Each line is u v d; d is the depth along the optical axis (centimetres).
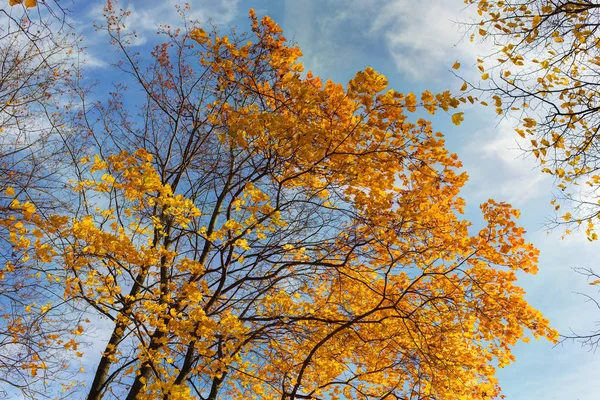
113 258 446
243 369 509
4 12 248
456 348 556
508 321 519
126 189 447
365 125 407
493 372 570
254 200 476
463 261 509
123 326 473
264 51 535
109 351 501
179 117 670
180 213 480
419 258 518
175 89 673
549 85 414
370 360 560
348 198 473
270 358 569
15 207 422
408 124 407
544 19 382
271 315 568
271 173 485
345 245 509
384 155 433
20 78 572
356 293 586
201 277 547
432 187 466
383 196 457
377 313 545
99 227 451
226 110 573
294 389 454
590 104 409
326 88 427
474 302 504
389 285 561
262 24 534
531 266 503
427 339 520
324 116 433
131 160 440
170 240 597
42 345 505
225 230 485
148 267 472
